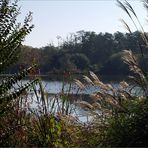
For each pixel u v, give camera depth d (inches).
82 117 338.6
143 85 329.1
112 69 1704.0
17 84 316.5
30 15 334.3
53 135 315.3
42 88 327.0
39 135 315.3
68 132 320.8
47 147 307.7
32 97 336.5
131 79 335.0
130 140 291.7
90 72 352.8
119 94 331.9
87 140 310.8
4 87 310.0
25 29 330.6
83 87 357.4
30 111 327.0
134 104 320.2
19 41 328.5
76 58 2225.6
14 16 330.3
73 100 347.3
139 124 296.7
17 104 327.6
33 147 305.7
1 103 310.8
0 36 326.0
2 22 326.6
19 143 310.7
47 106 327.6
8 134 309.6
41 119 320.5
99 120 330.0
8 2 331.3
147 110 305.3
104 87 338.3
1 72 321.4
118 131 299.1
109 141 298.4
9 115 324.5
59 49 2017.7
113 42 3093.0
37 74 334.0
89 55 2982.3
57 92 346.3
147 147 284.8
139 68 330.6
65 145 312.0
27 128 322.0
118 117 312.2
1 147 303.9
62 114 334.0
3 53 323.9
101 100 335.9
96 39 3297.2
